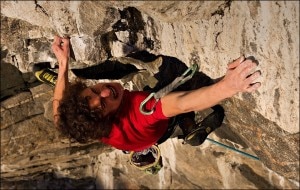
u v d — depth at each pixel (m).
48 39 4.82
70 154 6.82
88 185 8.17
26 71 5.58
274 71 3.84
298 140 4.23
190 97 3.46
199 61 4.36
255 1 3.60
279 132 4.30
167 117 3.61
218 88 3.37
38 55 5.07
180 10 3.82
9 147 6.21
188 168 6.75
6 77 5.73
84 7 4.02
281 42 3.63
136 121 3.63
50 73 4.71
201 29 4.07
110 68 5.02
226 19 3.86
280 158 4.65
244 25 3.78
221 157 6.16
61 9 4.11
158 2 3.69
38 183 7.88
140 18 4.36
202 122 4.39
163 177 7.29
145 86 5.01
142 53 4.70
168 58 4.61
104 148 7.09
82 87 3.49
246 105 4.37
